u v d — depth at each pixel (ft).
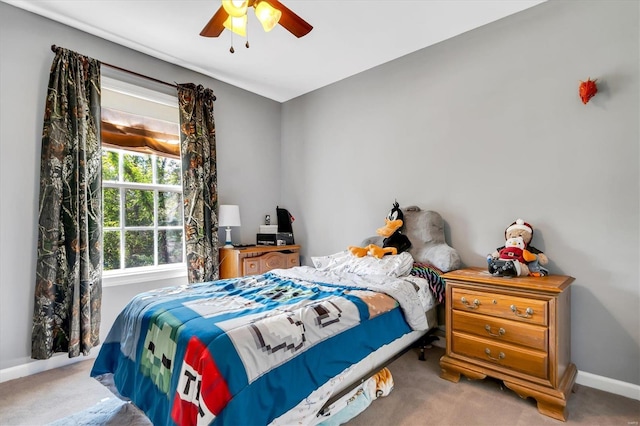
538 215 7.42
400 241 9.04
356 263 8.66
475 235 8.41
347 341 5.20
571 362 6.92
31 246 7.52
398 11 7.60
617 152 6.47
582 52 6.84
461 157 8.65
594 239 6.72
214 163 10.85
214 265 10.64
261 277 7.97
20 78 7.43
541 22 7.36
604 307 6.61
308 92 12.60
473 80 8.42
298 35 6.55
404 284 7.13
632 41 6.31
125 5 7.34
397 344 6.72
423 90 9.37
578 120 6.90
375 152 10.55
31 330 7.45
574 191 6.96
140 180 9.81
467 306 6.76
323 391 4.72
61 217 7.64
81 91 7.95
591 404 6.04
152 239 10.02
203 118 10.55
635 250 6.29
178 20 7.93
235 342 4.04
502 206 7.95
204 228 10.36
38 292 7.37
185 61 10.06
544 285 5.77
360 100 10.94
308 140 12.62
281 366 4.25
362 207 10.93
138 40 8.85
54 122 7.55
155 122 9.99
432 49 9.18
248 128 12.41
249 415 3.74
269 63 10.23
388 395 6.35
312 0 7.16
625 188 6.39
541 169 7.38
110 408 5.98
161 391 4.46
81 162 7.83
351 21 7.98
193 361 4.01
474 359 6.66
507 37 7.85
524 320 5.99
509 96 7.84
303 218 12.79
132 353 5.35
